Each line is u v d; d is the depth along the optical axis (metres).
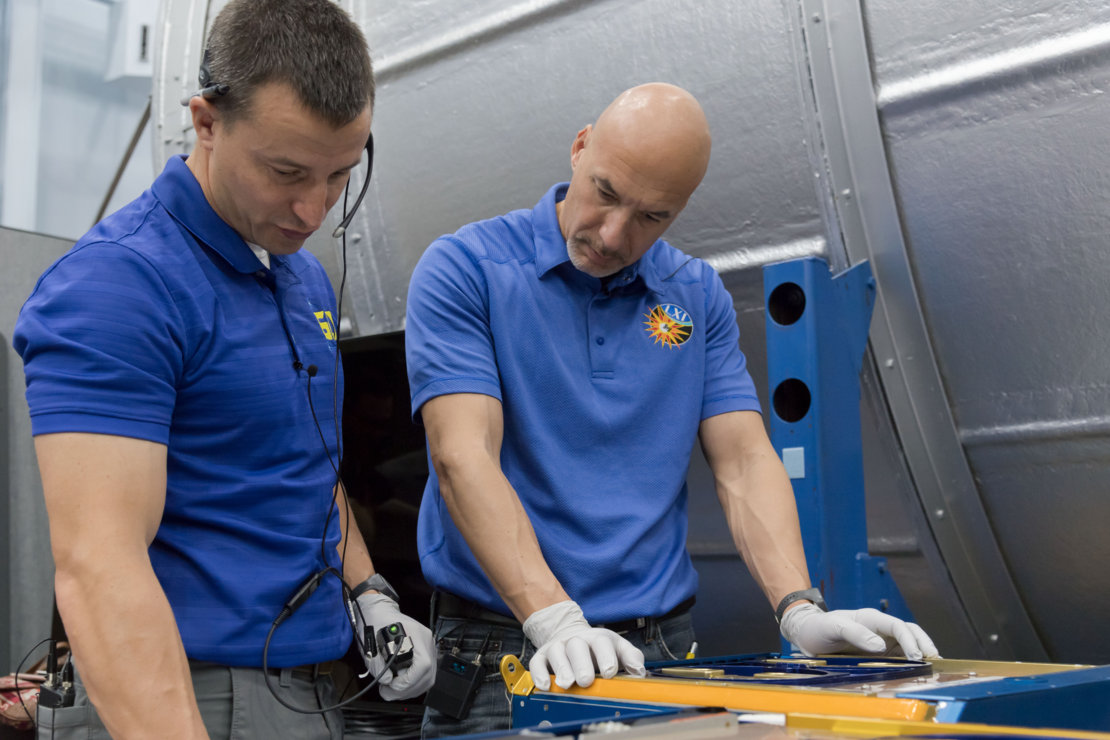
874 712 0.76
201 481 1.08
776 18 1.64
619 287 1.46
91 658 0.91
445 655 1.36
